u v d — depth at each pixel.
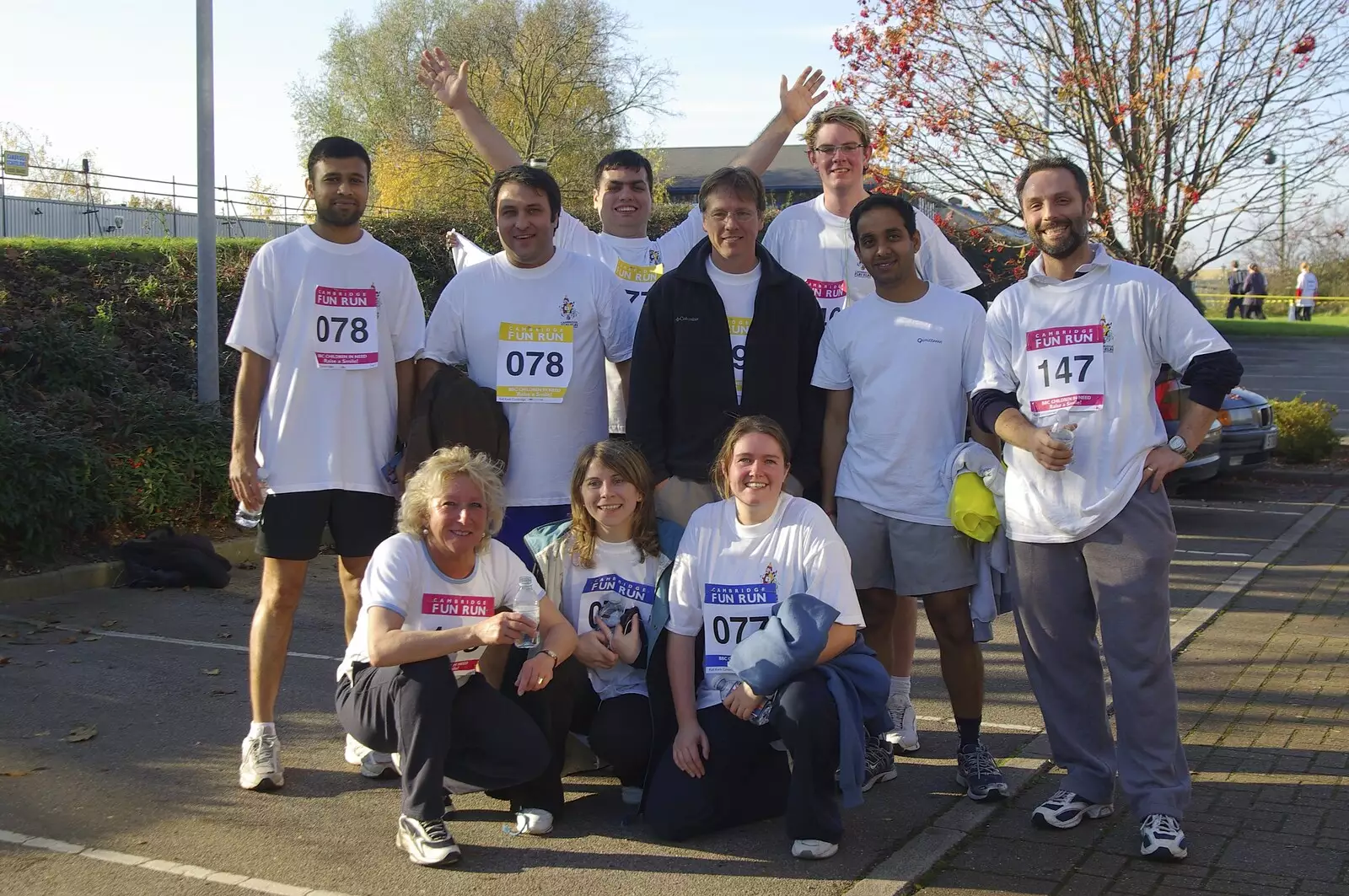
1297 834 4.16
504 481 4.85
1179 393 10.25
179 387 11.13
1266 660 6.55
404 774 3.95
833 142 5.26
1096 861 3.96
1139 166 12.21
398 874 3.83
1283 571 9.14
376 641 3.93
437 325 4.98
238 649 6.57
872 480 4.64
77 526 8.05
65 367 10.15
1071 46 12.30
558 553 4.55
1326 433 15.47
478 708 4.10
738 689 4.08
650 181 6.07
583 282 4.95
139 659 6.27
